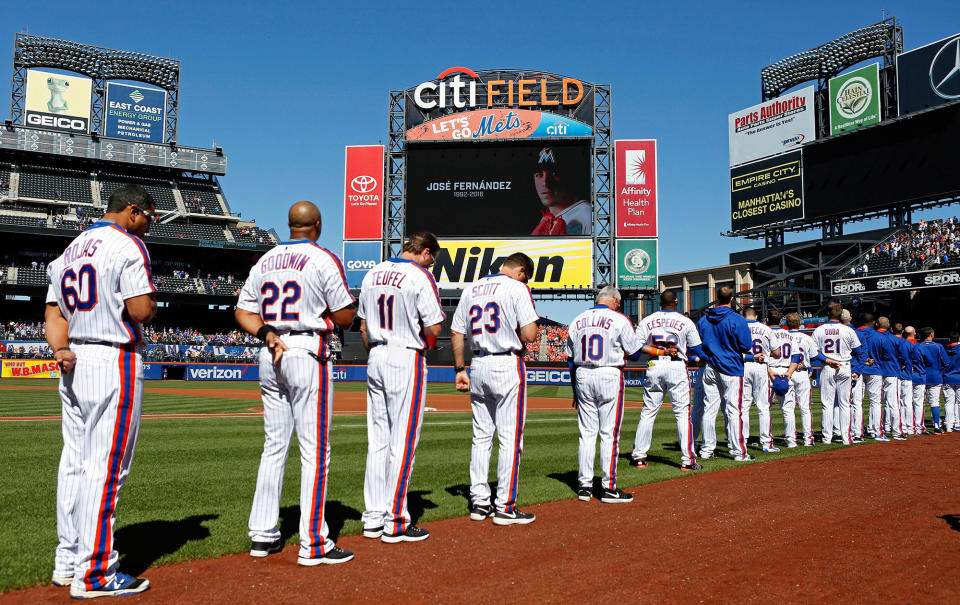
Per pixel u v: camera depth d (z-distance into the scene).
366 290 3.97
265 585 3.03
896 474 6.18
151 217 3.33
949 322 29.20
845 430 8.80
